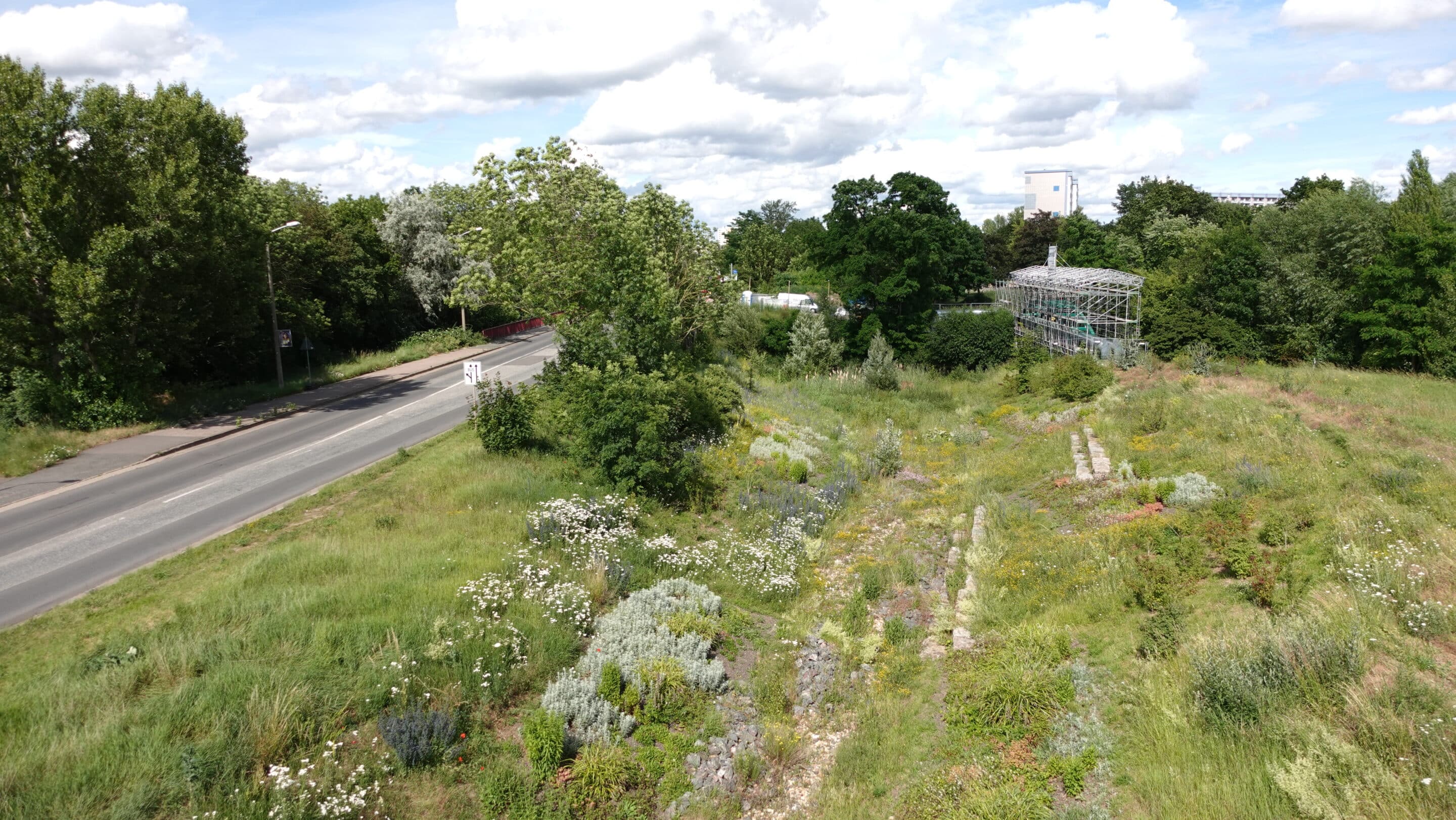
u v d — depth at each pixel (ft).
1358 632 29.27
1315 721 25.81
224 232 88.74
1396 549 35.37
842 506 65.72
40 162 75.61
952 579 48.67
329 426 85.40
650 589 44.93
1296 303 126.00
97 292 74.43
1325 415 67.26
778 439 83.61
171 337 90.89
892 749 32.17
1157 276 150.92
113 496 59.00
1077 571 43.73
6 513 55.06
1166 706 29.17
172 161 80.64
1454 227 116.78
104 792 24.35
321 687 30.45
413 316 171.63
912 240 151.43
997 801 26.32
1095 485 61.36
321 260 134.41
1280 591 34.78
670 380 74.95
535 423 74.33
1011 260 280.92
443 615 36.76
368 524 50.47
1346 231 126.93
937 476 76.59
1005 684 32.45
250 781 25.85
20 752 25.64
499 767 29.12
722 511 62.80
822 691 37.91
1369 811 22.08
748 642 42.78
